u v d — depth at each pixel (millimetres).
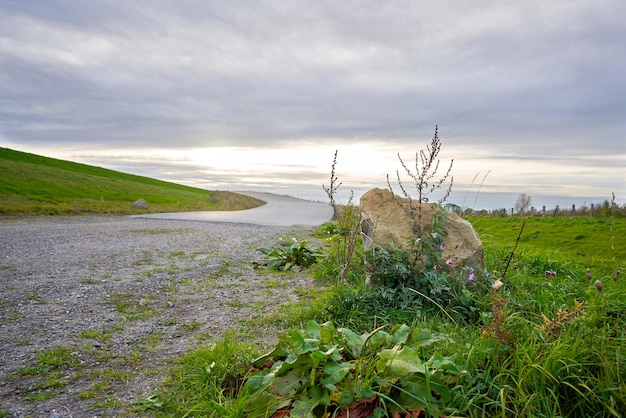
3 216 19422
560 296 5605
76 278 7773
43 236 13344
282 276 8109
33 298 6535
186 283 7578
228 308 6156
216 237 13938
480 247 6305
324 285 7293
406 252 5816
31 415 3393
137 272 8336
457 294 5344
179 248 11406
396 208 6738
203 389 3598
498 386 3158
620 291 5168
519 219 20938
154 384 3869
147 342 4895
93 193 34906
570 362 3168
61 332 5203
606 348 3283
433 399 2936
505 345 3447
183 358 4312
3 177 32406
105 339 4973
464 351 3602
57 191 31703
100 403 3545
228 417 3057
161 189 50656
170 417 3316
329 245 11648
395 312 5117
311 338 3604
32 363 4344
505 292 5488
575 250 13344
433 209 6586
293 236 14266
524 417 2904
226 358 3969
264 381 3311
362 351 3473
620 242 13828
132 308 6172
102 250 10844
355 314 5227
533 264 7980
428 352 3732
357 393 2969
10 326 5383
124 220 20766
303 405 2951
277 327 5301
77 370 4191
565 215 21891
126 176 64000
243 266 9047
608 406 2850
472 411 3021
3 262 9086
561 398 3082
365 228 7309
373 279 5785
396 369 2932
